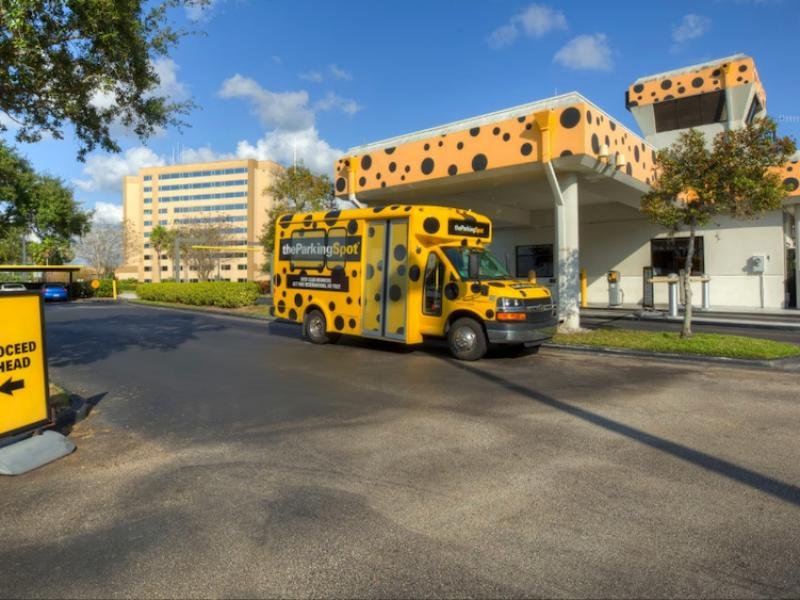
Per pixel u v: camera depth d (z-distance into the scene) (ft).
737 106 63.00
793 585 9.80
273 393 25.36
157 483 14.96
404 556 10.96
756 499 13.37
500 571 10.36
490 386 26.25
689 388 25.40
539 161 39.70
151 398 24.84
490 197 58.08
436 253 34.99
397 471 15.48
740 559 10.68
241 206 384.88
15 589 10.06
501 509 12.98
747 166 31.60
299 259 42.70
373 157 51.80
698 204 33.99
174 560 10.97
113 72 23.16
